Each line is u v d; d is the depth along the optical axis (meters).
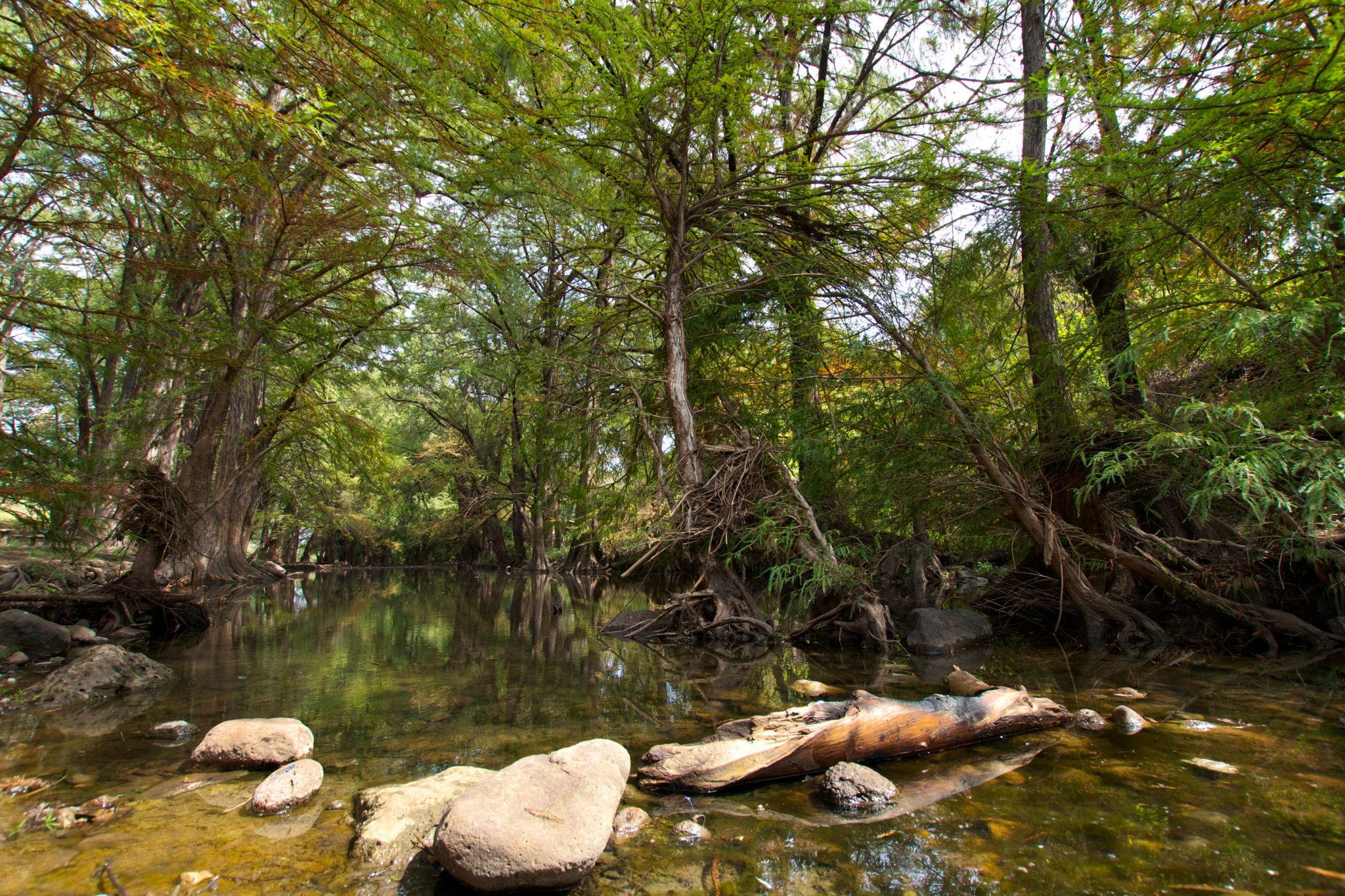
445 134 3.79
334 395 11.25
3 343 4.78
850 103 9.15
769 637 6.62
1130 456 4.60
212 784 2.64
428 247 6.58
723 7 5.34
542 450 10.64
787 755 2.67
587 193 7.93
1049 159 5.83
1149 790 2.39
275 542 25.94
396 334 9.35
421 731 3.36
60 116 3.58
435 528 26.62
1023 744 2.97
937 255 7.29
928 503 6.82
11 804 2.42
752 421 8.37
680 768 2.59
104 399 13.34
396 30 3.04
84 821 2.28
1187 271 5.27
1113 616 5.82
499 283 7.32
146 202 5.05
